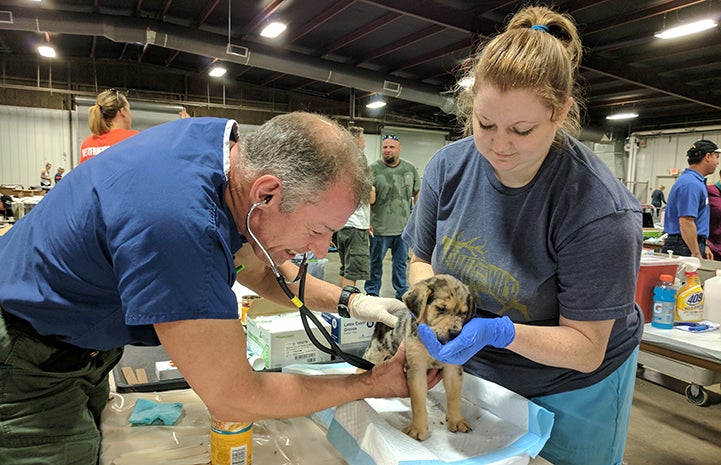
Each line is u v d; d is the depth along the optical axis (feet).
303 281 3.23
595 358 3.11
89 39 28.63
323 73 24.98
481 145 2.87
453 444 3.17
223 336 2.49
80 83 32.27
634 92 30.30
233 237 2.71
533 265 3.27
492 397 3.49
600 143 40.65
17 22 19.70
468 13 19.36
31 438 2.83
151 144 2.70
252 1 20.43
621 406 3.65
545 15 3.02
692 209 11.60
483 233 3.49
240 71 32.71
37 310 2.74
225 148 2.74
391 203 14.53
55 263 2.66
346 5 19.24
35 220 2.93
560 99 2.62
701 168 12.11
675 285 6.66
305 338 4.87
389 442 2.94
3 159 30.96
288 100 37.68
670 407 9.12
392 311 4.09
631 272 3.01
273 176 2.48
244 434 3.05
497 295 3.47
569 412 3.54
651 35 20.59
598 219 2.95
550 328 3.10
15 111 30.89
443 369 3.32
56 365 2.88
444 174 3.82
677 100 32.60
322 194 2.51
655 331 6.18
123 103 9.80
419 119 41.68
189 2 21.22
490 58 2.61
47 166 30.76
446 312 3.05
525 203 3.24
